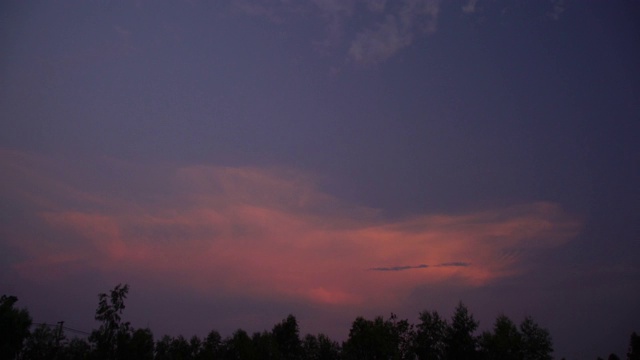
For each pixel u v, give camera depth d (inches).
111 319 2137.1
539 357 1800.0
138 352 2103.8
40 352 2020.2
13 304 2003.0
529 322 1862.7
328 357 2368.4
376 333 2011.6
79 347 2135.8
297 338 2586.1
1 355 1845.5
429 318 2001.7
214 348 2491.4
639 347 2297.0
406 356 2016.5
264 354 2306.8
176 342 2539.4
